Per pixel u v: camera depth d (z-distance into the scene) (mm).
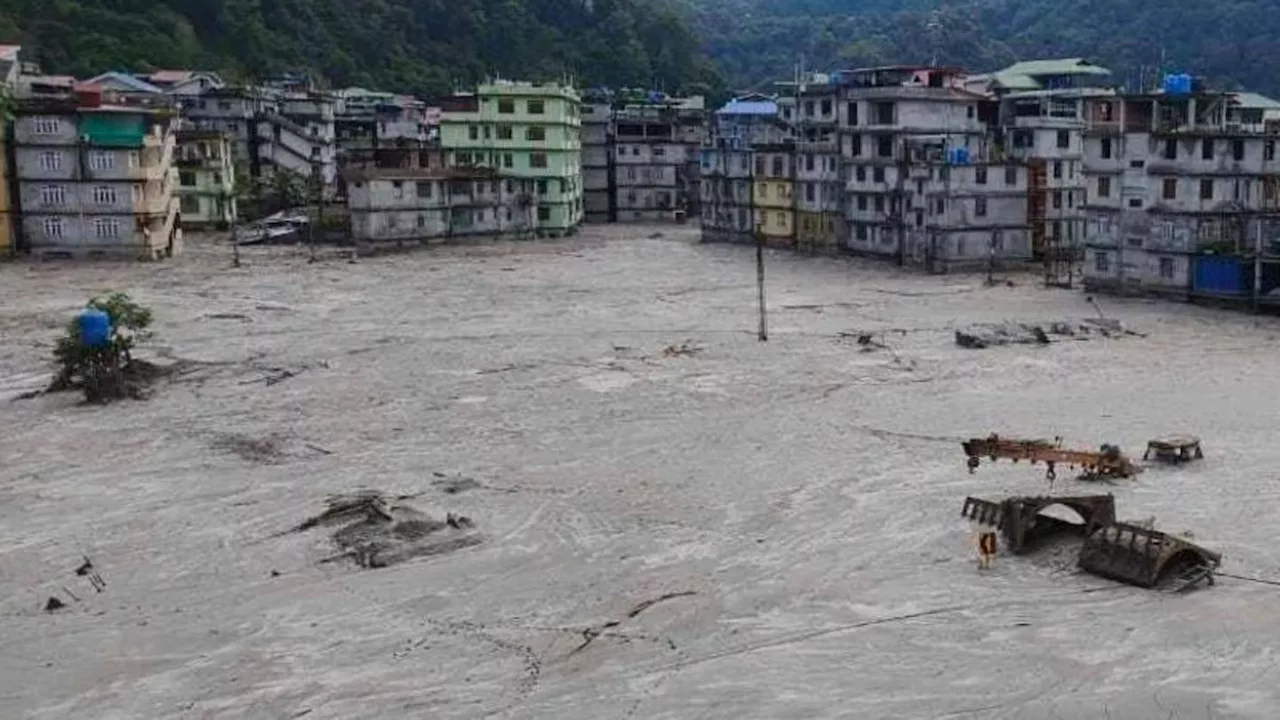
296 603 31297
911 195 104000
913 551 34375
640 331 72500
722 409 52250
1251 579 31656
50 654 28500
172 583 32812
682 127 160125
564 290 91250
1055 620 29500
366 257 112938
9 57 121500
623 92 180875
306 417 51500
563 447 46312
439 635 29234
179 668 27734
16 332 71312
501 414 51781
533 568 33531
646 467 43375
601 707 25609
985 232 100938
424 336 70875
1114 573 31781
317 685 26797
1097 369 59344
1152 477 40750
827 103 118188
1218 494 38750
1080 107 106250
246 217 141125
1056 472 41500
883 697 25875
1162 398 52906
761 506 38594
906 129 107500
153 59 167250
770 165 122375
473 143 135750
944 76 113000
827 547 34812
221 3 183875
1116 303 80875
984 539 33000
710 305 83438
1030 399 53219
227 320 76188
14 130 104688
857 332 70938
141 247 107688
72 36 165000
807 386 56562
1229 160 77812
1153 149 80812
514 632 29344
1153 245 81500
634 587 32031
